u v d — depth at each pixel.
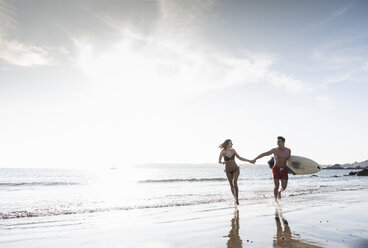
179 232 4.22
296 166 8.55
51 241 3.76
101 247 3.43
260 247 3.29
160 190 15.41
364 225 4.53
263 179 32.72
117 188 18.23
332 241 3.49
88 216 5.99
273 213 5.97
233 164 8.12
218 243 3.51
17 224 5.07
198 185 20.66
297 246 3.28
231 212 6.29
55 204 8.66
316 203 7.73
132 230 4.43
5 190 16.81
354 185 18.12
